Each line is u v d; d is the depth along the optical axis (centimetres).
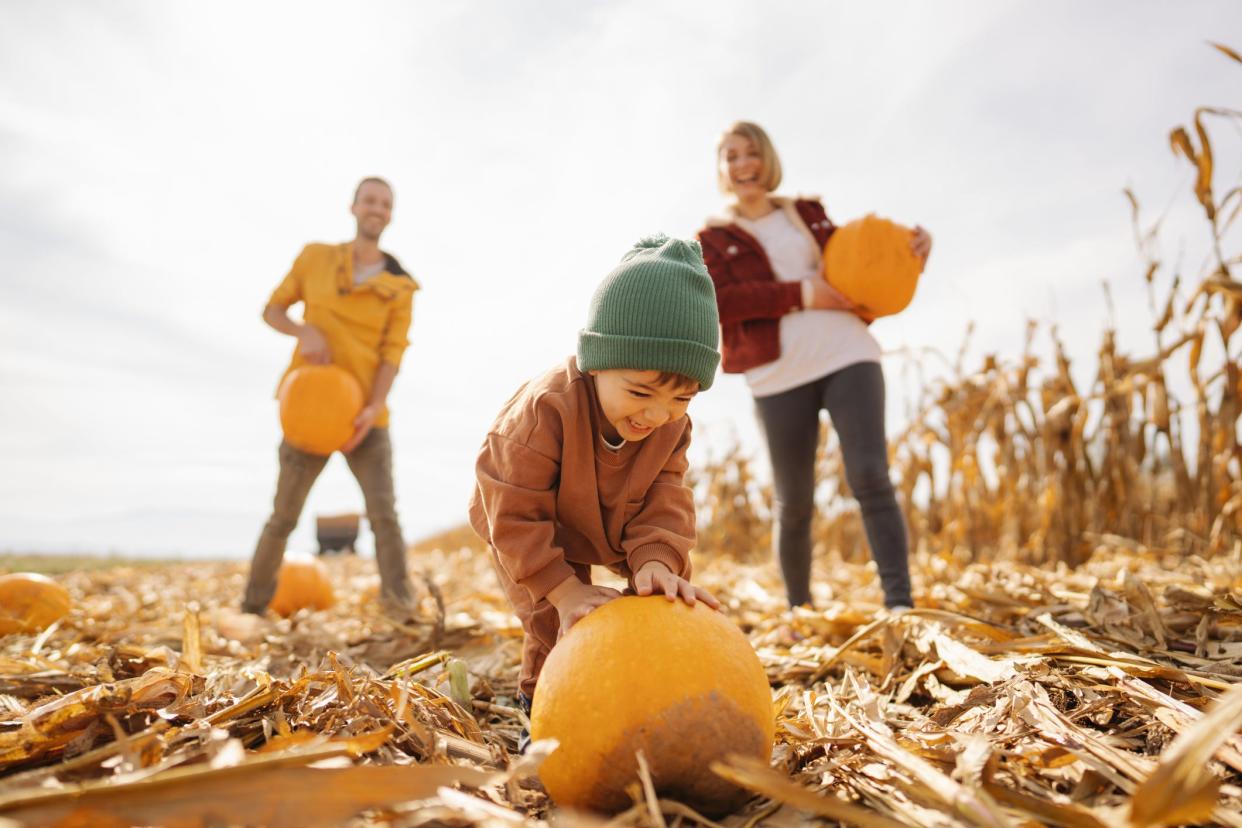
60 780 148
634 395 182
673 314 176
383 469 447
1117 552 529
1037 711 178
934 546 645
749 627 369
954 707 199
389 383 439
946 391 633
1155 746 171
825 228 353
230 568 893
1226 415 504
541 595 190
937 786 137
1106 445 571
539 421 192
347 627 402
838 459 737
